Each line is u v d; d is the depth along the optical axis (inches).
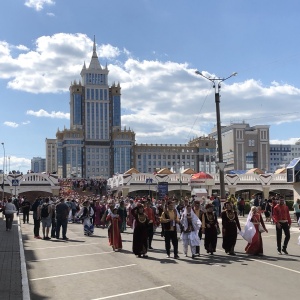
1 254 585.0
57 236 829.2
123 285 390.0
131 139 7263.8
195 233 545.3
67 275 448.1
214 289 360.8
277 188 2468.0
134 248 559.2
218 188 2394.2
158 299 333.1
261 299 324.2
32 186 2437.3
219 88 1160.2
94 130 7455.7
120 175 2434.8
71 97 7647.6
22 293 347.6
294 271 438.0
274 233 876.0
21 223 1277.1
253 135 6368.1
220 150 1146.7
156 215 840.9
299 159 1336.1
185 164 7003.0
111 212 648.4
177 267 474.3
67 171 7071.9
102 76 7696.9
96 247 689.0
